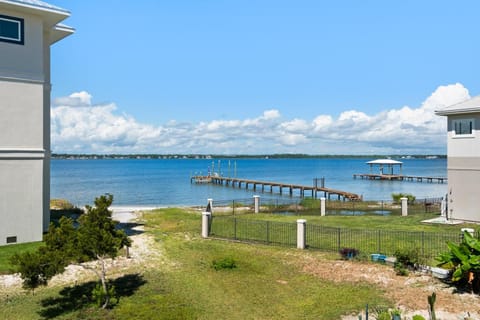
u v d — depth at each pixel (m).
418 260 14.06
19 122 18.27
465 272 11.79
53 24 20.28
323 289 12.68
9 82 18.00
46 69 21.56
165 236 20.86
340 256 16.12
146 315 10.46
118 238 11.62
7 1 17.33
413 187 67.81
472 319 10.07
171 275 14.25
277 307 11.36
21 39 18.34
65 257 10.62
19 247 17.28
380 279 13.32
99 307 11.15
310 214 30.59
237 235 20.80
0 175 17.64
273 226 23.14
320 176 105.12
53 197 50.12
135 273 14.52
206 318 10.55
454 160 23.83
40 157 18.81
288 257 16.39
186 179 87.25
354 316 10.52
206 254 17.14
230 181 76.12
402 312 10.62
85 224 11.30
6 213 17.77
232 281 13.59
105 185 70.12
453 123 23.94
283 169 152.38
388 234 20.02
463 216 23.44
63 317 10.55
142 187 67.06
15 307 11.35
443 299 11.38
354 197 45.19
